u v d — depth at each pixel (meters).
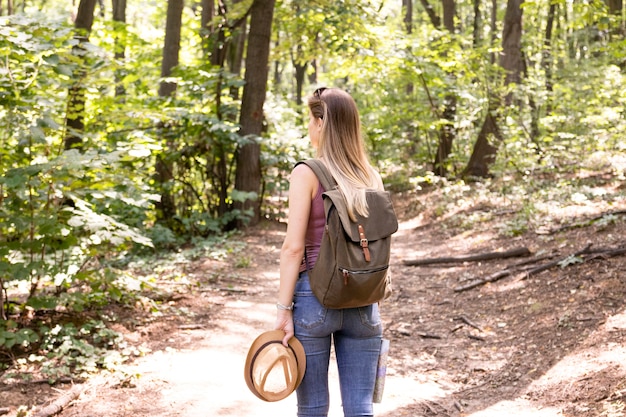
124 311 6.00
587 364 4.43
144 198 5.41
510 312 6.12
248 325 6.12
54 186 5.15
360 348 2.62
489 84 14.88
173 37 13.47
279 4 14.29
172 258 9.45
